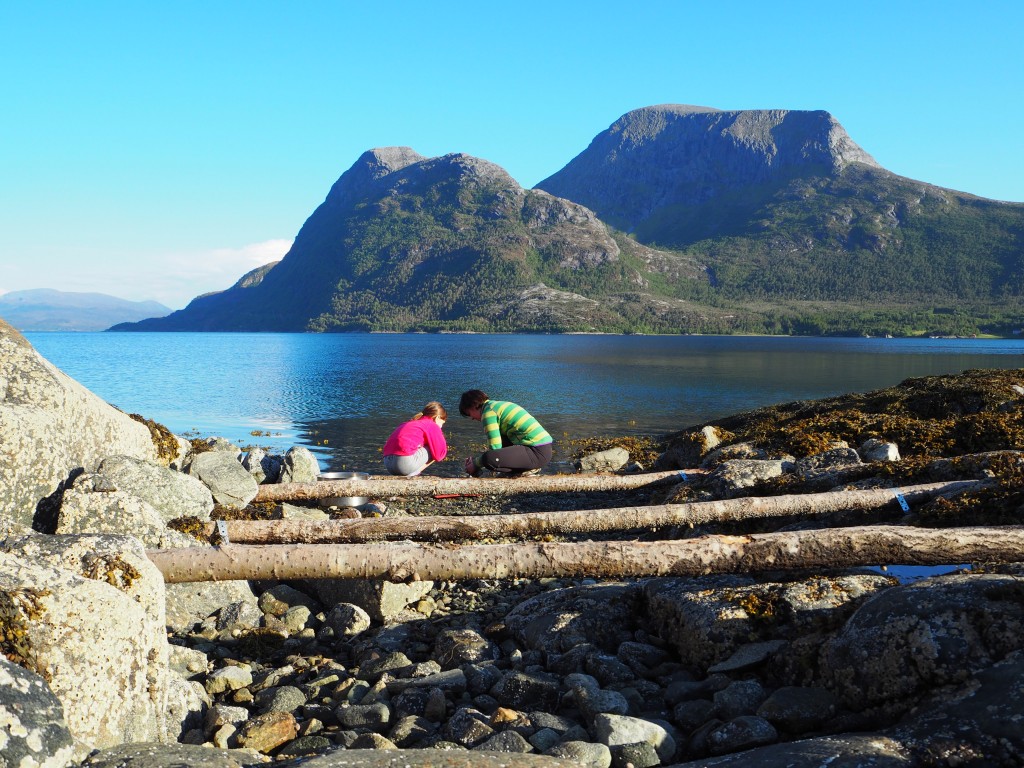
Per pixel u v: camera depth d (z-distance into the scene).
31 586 3.45
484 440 22.42
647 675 4.89
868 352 122.06
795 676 4.32
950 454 10.62
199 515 7.66
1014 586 3.81
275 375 56.41
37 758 2.87
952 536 5.35
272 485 9.30
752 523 7.93
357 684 4.93
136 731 3.78
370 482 9.48
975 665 3.52
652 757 3.62
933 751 2.99
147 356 90.38
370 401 36.06
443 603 7.23
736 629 4.76
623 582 6.52
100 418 8.14
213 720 4.36
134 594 4.03
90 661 3.49
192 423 27.50
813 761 2.99
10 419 6.47
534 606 6.16
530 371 62.81
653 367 70.19
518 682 4.55
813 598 4.75
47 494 6.78
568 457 18.88
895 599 4.04
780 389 43.75
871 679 3.80
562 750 3.54
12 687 2.99
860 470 8.57
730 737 3.67
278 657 5.92
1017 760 2.88
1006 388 14.44
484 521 7.32
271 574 5.56
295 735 4.30
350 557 5.57
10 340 7.49
